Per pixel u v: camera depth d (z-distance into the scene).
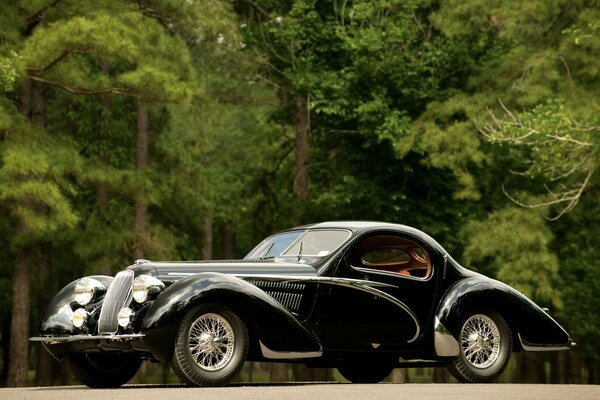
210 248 60.75
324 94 41.78
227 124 60.50
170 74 34.78
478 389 12.39
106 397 10.97
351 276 14.62
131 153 48.34
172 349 12.80
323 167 46.19
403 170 42.03
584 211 42.72
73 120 46.59
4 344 51.84
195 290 12.91
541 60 38.94
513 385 13.32
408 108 41.81
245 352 13.21
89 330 13.83
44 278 46.34
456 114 41.66
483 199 45.03
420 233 15.34
